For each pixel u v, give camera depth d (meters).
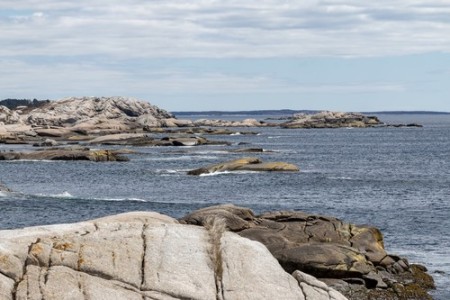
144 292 14.24
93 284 14.22
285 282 14.84
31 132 195.88
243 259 15.00
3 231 15.32
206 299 14.27
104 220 16.16
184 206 60.62
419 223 51.88
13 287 14.00
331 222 33.84
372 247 33.03
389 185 80.50
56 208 58.12
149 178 87.12
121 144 161.00
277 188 76.19
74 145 161.38
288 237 32.53
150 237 15.22
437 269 35.78
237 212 32.66
